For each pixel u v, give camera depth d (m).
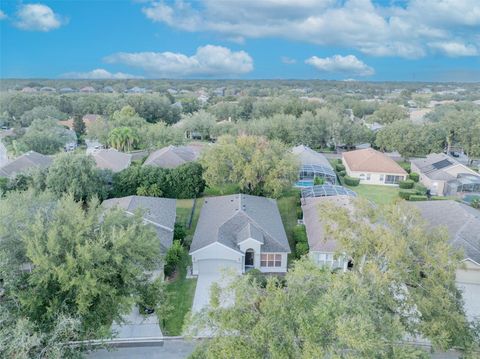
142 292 25.28
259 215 38.88
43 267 21.64
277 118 85.50
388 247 23.41
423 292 22.89
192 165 51.19
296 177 47.44
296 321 17.56
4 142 83.19
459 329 21.34
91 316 22.31
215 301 19.56
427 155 73.06
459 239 34.88
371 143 84.25
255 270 32.53
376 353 16.44
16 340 18.72
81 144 95.44
